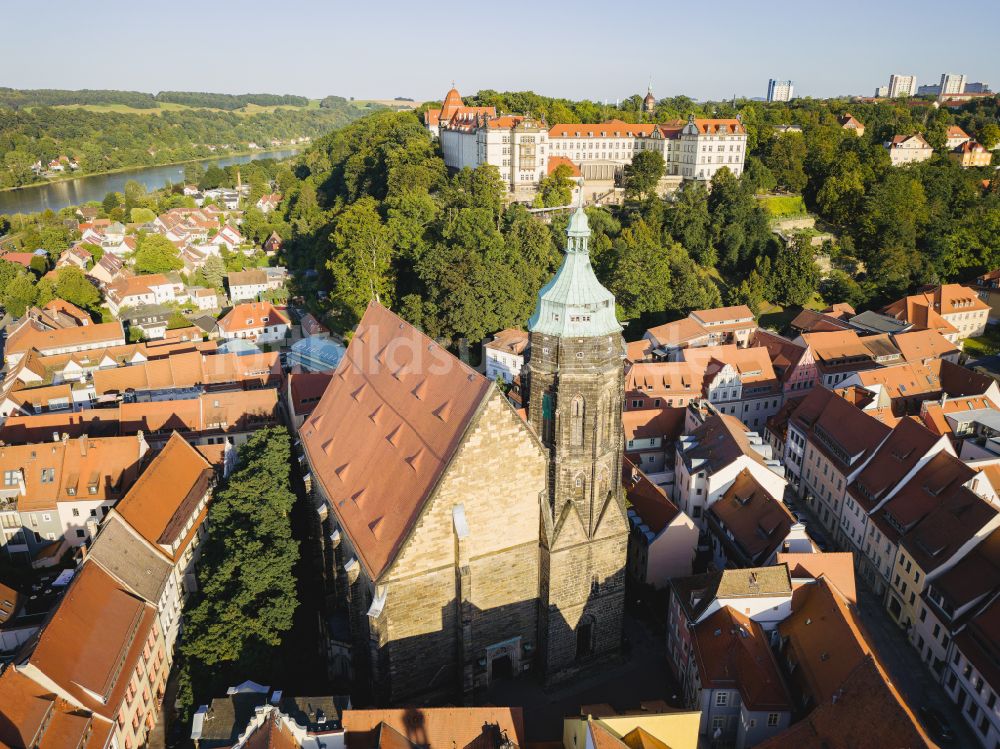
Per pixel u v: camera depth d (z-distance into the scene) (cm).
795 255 17438
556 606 6281
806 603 6519
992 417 10181
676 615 6838
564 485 5962
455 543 5669
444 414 5794
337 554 6600
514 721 5081
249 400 10438
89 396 12094
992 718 6028
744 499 8300
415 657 5888
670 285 16188
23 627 6975
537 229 15388
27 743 4775
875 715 4809
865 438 9106
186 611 7031
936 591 7019
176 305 18538
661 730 5075
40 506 8581
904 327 14875
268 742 4606
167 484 7862
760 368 12556
